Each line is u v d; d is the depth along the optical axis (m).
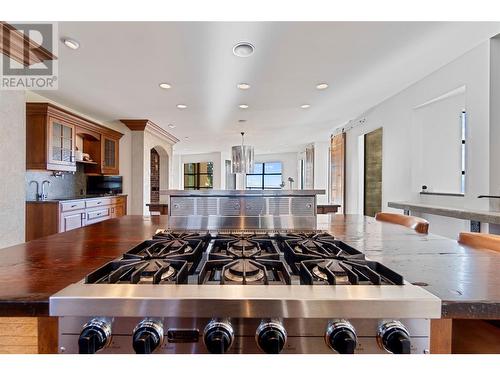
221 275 0.78
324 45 2.36
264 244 1.16
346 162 5.79
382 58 2.65
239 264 0.87
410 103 3.53
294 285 0.71
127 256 0.93
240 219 1.57
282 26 2.05
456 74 2.75
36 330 0.67
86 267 0.85
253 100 3.93
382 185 4.33
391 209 4.08
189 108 4.34
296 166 10.88
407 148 3.64
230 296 0.64
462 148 3.13
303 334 0.65
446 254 1.02
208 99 3.86
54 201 3.67
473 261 0.93
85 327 0.63
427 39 2.31
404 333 0.62
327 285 0.71
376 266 0.86
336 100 4.01
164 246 1.08
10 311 0.62
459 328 0.88
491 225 2.46
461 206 2.80
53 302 0.63
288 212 1.58
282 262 0.87
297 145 8.80
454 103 3.15
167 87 3.36
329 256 0.94
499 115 2.41
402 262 0.91
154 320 0.64
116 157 5.34
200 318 0.64
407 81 3.31
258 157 11.82
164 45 2.32
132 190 5.42
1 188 2.36
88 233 1.44
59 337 0.65
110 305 0.63
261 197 1.58
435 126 3.36
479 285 0.71
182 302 0.63
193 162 11.54
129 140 5.43
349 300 0.63
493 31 2.21
